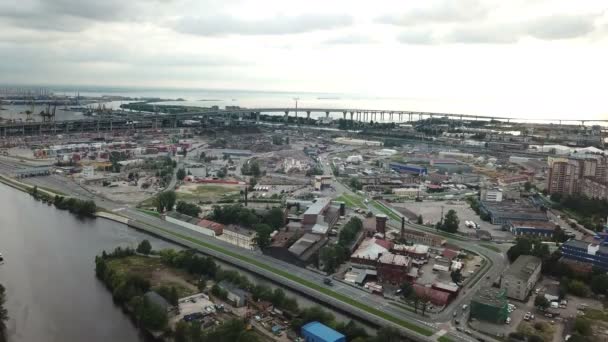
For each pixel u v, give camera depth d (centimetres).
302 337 19938
